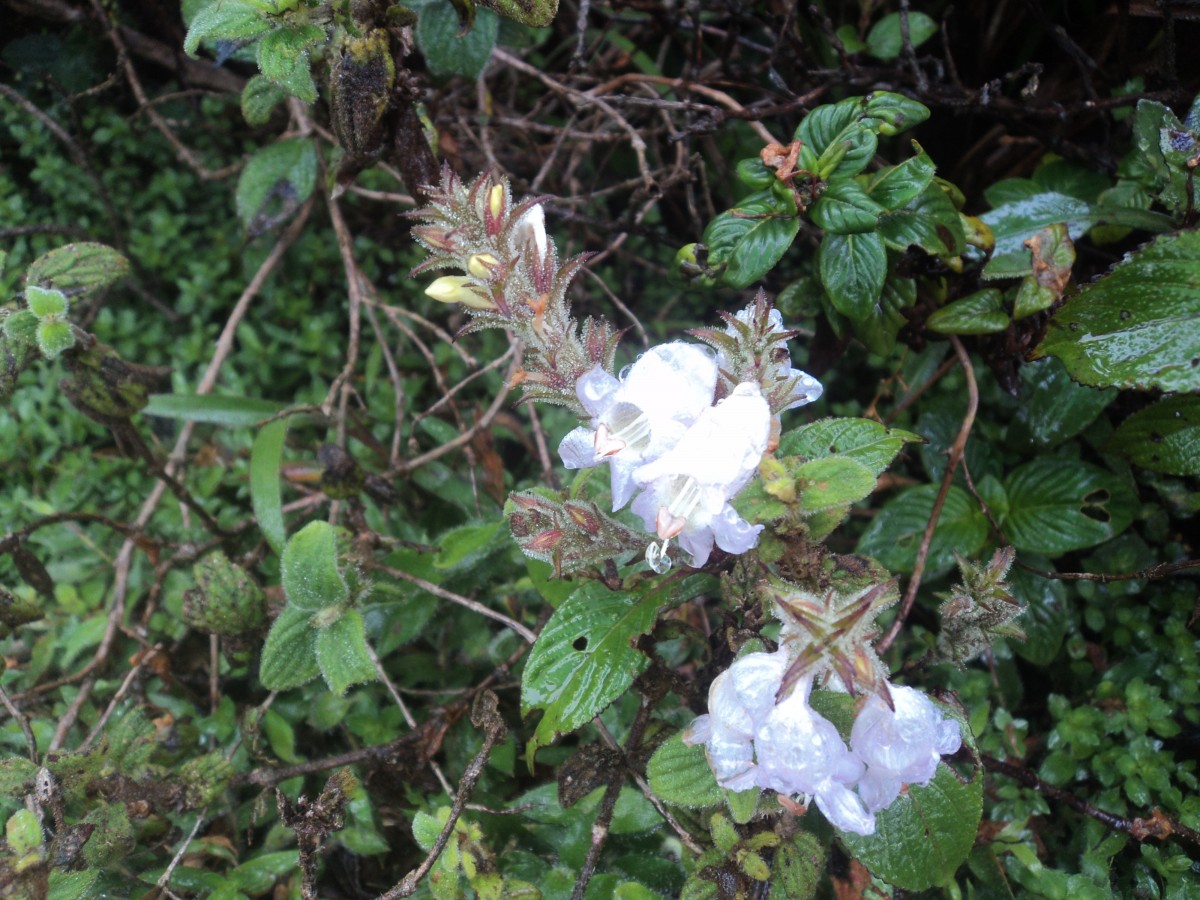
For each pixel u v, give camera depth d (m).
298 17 0.22
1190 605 0.28
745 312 0.17
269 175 0.33
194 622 0.26
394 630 0.27
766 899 0.20
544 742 0.20
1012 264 0.27
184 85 0.40
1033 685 0.30
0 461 0.34
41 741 0.27
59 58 0.38
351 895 0.26
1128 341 0.24
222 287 0.39
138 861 0.25
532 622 0.29
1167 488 0.29
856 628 0.15
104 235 0.39
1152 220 0.28
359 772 0.26
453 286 0.16
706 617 0.29
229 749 0.27
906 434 0.21
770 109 0.32
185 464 0.34
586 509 0.18
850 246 0.26
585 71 0.35
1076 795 0.27
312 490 0.33
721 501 0.15
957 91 0.32
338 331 0.39
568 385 0.17
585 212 0.40
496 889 0.21
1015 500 0.29
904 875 0.21
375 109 0.24
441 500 0.33
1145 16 0.31
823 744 0.15
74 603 0.31
